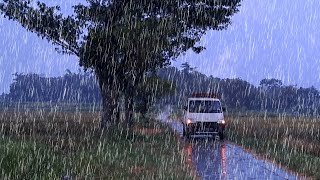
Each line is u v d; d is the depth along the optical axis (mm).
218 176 11805
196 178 11492
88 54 23188
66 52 24031
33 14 22859
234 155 16266
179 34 24391
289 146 19625
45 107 94000
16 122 28953
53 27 23125
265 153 16516
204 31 25688
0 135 19094
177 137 23906
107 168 12641
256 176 11906
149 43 22297
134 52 22766
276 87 133250
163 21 22656
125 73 24516
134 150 16672
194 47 25516
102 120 24047
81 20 23312
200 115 23047
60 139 18266
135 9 23125
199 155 16141
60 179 10953
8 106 103000
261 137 24516
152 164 13562
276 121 45750
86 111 71750
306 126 36125
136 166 13141
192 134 22812
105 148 16609
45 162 12320
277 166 13695
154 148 17781
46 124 27922
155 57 24562
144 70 25125
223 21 25297
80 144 17094
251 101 111625
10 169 11180
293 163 13844
